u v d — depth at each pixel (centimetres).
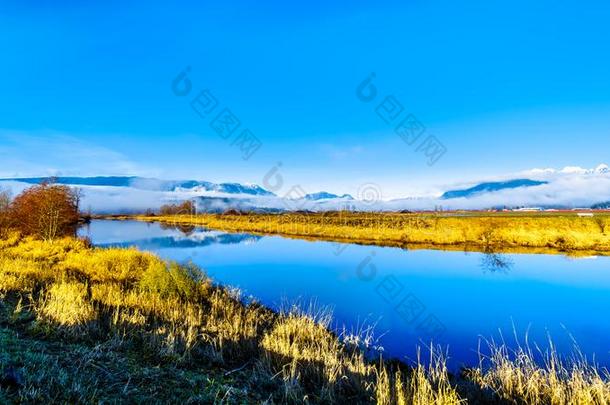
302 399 786
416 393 796
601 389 802
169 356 895
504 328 1501
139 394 660
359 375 911
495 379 936
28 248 2848
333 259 3322
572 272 2666
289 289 2156
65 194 4581
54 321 1014
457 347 1280
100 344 906
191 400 678
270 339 1098
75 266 2095
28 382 575
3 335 843
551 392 845
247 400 738
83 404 559
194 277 1786
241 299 1811
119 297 1390
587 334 1423
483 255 3462
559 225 4488
